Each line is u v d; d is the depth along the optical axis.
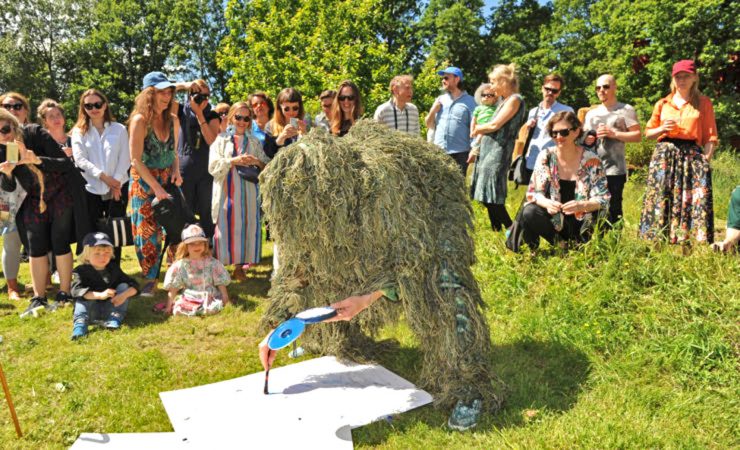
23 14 39.47
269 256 7.42
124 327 4.71
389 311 3.52
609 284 4.46
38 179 5.04
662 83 19.42
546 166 5.03
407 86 6.77
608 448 2.75
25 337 4.49
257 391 3.51
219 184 5.89
